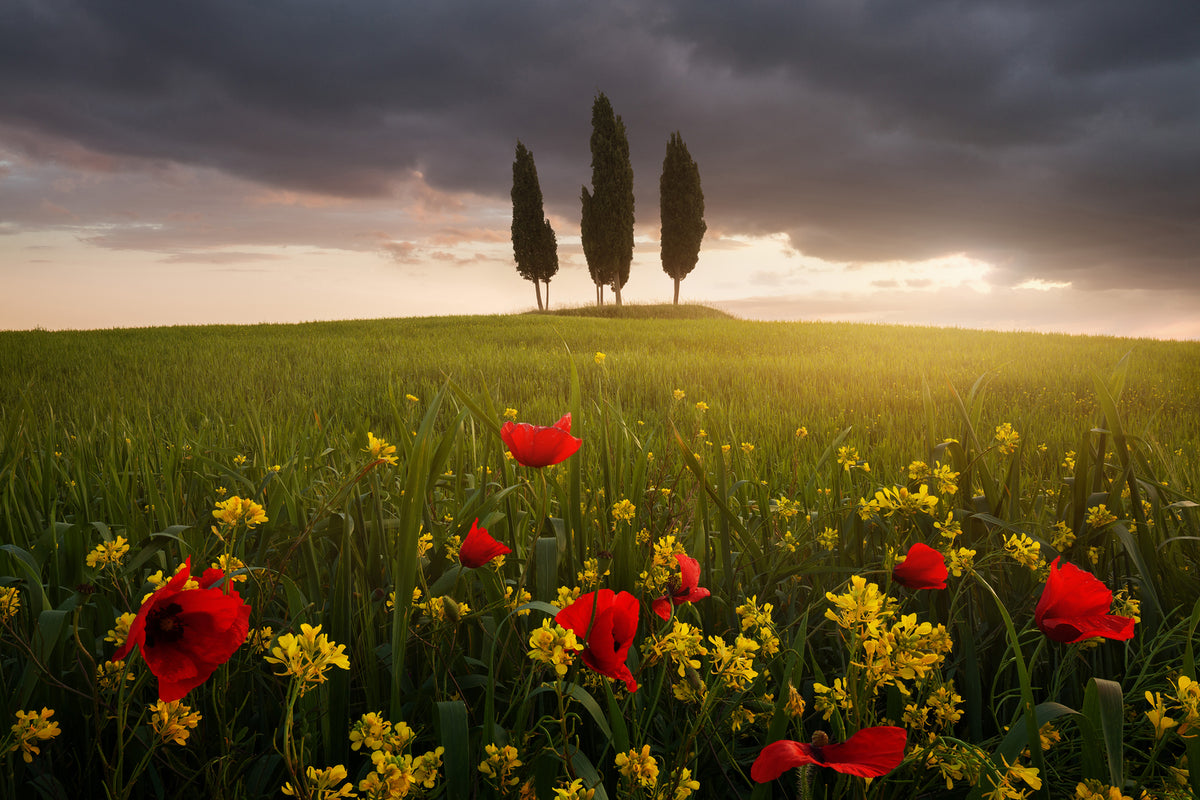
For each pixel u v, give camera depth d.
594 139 43.78
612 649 0.94
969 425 2.12
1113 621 1.16
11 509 2.20
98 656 1.47
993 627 1.79
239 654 1.49
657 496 2.22
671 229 45.22
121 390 9.40
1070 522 2.07
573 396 1.85
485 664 1.52
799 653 1.25
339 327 25.55
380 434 5.67
